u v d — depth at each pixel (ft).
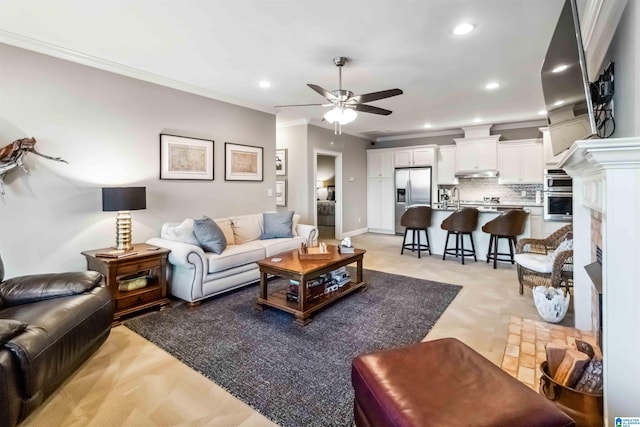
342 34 9.05
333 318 9.56
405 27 8.68
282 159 21.81
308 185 20.83
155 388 6.29
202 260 10.58
